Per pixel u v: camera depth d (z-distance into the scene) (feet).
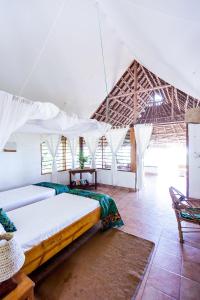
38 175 16.16
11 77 9.39
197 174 13.85
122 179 17.84
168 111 23.31
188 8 2.74
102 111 18.26
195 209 8.61
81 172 18.12
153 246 7.77
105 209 9.40
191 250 7.43
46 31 8.24
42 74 10.28
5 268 3.11
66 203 8.85
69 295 5.24
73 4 7.76
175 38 3.95
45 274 6.12
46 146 16.97
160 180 21.56
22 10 7.06
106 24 9.57
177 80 7.19
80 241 8.30
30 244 5.58
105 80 14.52
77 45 10.02
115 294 5.25
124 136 17.38
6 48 8.04
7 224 6.02
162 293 5.27
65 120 7.68
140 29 4.42
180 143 28.27
